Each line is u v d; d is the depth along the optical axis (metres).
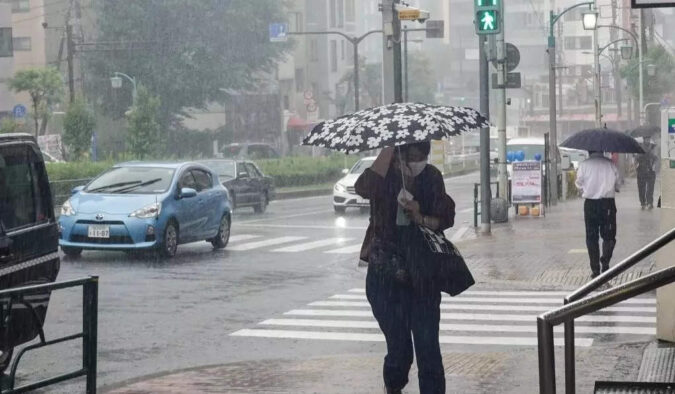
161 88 75.62
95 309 8.87
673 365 10.20
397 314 8.03
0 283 10.40
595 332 13.29
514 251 22.48
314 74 107.25
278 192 49.56
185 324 14.49
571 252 22.09
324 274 20.16
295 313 15.42
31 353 12.23
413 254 7.84
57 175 40.44
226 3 76.81
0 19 79.25
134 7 75.00
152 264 21.45
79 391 10.42
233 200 36.47
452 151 90.31
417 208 7.81
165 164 23.59
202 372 10.75
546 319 6.12
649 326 13.70
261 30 78.81
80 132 51.44
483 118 7.94
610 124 112.62
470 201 42.56
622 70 79.25
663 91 78.19
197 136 80.12
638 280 5.95
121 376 11.30
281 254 23.73
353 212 38.09
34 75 70.44
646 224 27.75
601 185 17.36
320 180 58.28
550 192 38.09
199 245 25.77
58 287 8.45
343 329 14.07
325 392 9.57
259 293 17.50
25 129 52.12
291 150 93.00
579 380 9.70
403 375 8.34
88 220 22.06
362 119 7.67
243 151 67.12
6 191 10.83
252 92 87.19
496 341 13.04
